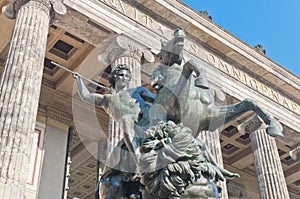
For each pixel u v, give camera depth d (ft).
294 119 96.07
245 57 89.86
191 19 80.69
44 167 75.25
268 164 79.61
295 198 129.90
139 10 75.41
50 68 86.99
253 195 116.06
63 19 64.28
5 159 43.47
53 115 83.92
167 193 9.53
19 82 49.98
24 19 56.95
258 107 11.37
